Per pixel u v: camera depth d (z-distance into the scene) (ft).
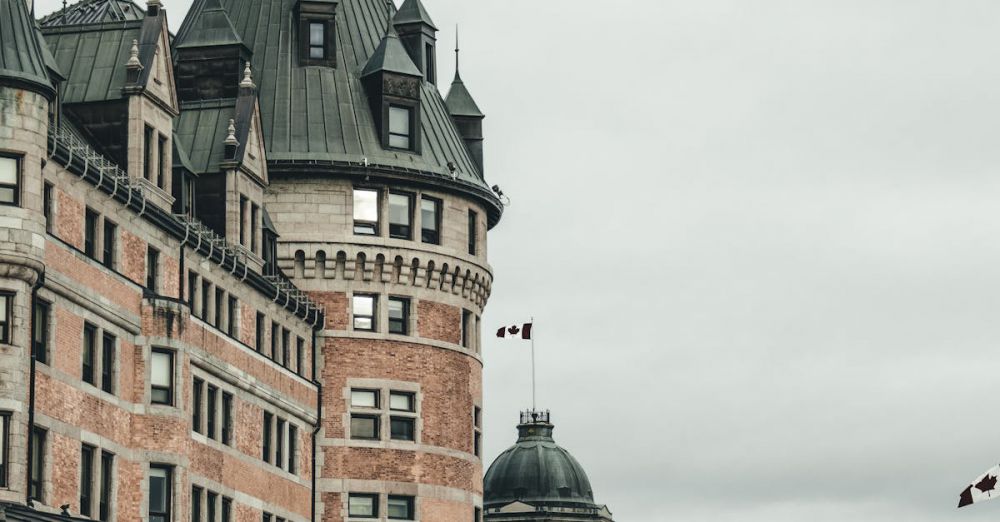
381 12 395.34
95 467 282.77
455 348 379.96
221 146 336.70
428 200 377.91
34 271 264.93
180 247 309.22
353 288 369.50
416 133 375.86
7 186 264.93
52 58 290.97
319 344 366.63
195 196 333.42
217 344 317.42
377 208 371.35
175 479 297.53
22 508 258.16
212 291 320.29
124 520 290.76
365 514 366.63
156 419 295.89
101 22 315.78
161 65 310.86
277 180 367.25
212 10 353.31
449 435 377.50
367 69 376.48
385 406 369.91
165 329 297.94
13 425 261.03
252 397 333.42
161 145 312.29
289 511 349.41
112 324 288.92
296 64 376.27
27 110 266.36
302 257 366.22
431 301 376.89
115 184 287.28
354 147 368.48
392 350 371.15
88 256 282.77
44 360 271.08
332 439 365.20
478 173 394.52
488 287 391.86
